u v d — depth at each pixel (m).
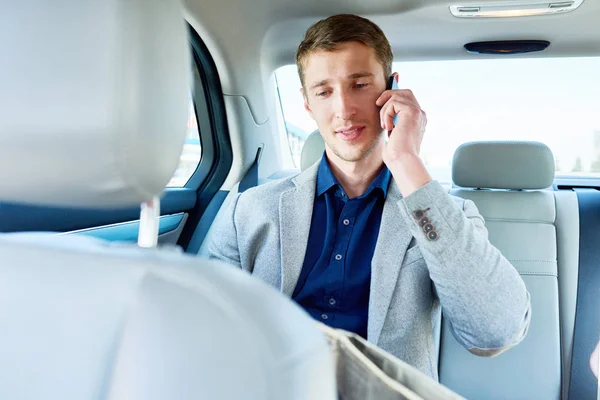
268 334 0.35
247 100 2.28
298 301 1.23
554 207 2.01
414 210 1.02
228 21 1.93
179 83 0.45
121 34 0.41
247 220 1.32
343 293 1.20
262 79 2.29
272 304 0.37
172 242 2.16
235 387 0.35
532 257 1.95
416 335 1.15
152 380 0.37
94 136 0.41
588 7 1.84
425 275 1.18
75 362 0.41
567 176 2.37
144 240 0.67
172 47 0.44
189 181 2.31
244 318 0.36
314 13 1.93
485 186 2.06
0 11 0.43
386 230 1.19
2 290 0.44
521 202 2.02
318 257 1.24
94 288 0.41
